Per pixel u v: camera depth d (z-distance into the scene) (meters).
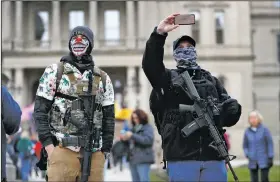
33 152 26.28
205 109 6.50
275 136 54.78
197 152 6.48
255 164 15.62
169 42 58.69
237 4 60.72
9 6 59.47
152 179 22.73
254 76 68.38
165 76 6.66
